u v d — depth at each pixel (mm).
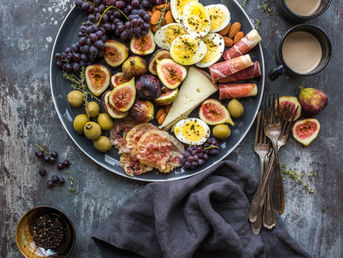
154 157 613
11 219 640
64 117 619
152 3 615
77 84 621
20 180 641
